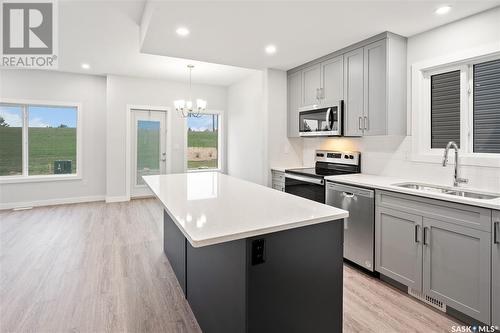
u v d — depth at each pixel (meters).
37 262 2.90
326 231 1.58
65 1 2.72
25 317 2.00
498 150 2.37
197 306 1.98
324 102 3.57
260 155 4.92
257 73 5.05
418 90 2.83
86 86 5.55
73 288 2.41
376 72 2.90
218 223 1.39
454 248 1.96
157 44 3.15
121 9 2.87
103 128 5.73
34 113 5.34
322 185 3.18
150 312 2.09
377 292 2.36
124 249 3.28
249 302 1.32
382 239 2.49
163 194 2.12
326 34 2.88
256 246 1.33
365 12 2.41
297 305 1.48
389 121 2.81
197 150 6.50
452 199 1.95
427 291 2.14
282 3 2.26
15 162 5.23
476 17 2.39
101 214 4.75
